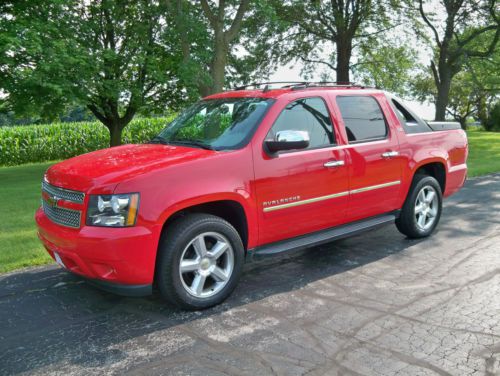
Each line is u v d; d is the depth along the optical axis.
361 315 3.88
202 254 3.97
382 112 5.53
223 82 15.29
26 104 15.02
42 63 13.35
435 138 6.07
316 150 4.70
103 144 26.94
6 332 3.69
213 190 3.93
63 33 15.85
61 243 3.78
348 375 2.98
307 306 4.09
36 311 4.08
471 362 3.12
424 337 3.47
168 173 3.77
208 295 4.05
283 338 3.51
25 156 25.06
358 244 5.94
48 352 3.36
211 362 3.18
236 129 4.45
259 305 4.13
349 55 23.02
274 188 4.36
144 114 21.42
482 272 4.82
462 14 23.38
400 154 5.54
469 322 3.71
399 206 5.72
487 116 51.22
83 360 3.24
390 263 5.18
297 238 4.78
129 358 3.26
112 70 18.30
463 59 23.69
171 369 3.10
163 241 3.81
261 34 21.03
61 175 4.02
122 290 3.74
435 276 4.74
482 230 6.44
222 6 14.91
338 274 4.87
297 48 23.03
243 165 4.16
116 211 3.56
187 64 14.38
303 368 3.08
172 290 3.84
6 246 5.99
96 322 3.85
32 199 9.91
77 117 29.94
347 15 22.16
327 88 5.14
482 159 16.02
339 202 4.94
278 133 4.20
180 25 14.41
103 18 18.98
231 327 3.71
